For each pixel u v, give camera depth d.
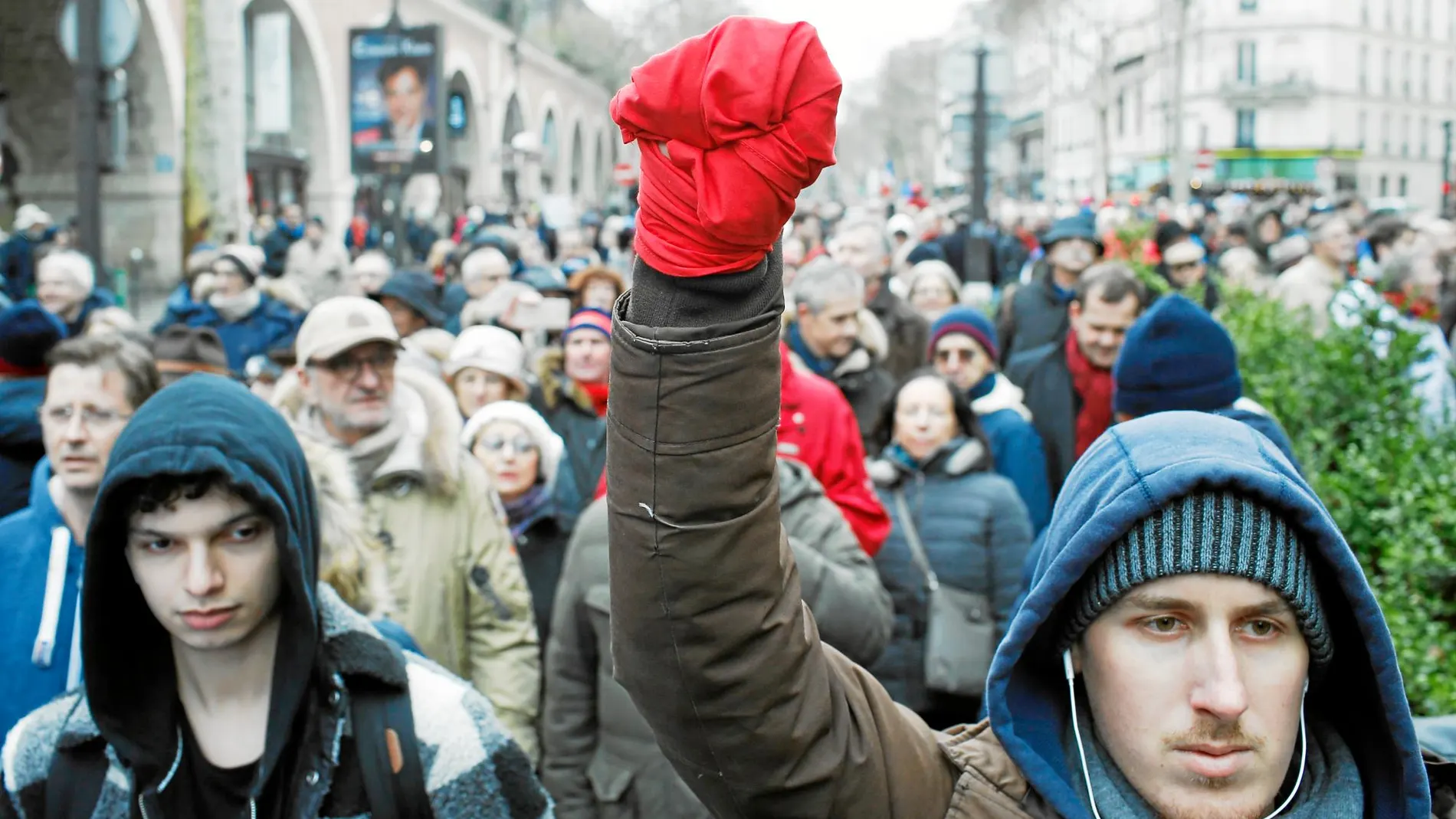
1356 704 1.57
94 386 3.01
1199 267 9.42
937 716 4.21
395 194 21.64
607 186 77.88
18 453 4.29
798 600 1.43
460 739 2.12
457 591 3.56
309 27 32.34
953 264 15.23
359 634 2.14
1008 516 4.19
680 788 3.27
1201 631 1.46
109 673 2.08
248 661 2.14
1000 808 1.53
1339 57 62.56
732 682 1.37
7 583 2.88
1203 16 60.69
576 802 3.37
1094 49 66.44
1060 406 5.54
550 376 5.34
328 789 2.06
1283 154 62.38
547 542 4.37
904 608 4.17
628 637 1.38
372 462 3.52
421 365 5.50
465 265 8.34
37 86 28.02
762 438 1.32
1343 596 1.51
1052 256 7.58
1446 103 70.31
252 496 2.03
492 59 48.12
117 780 2.10
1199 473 1.43
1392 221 9.54
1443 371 6.46
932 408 4.27
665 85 1.22
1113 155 66.88
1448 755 1.93
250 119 32.06
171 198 27.23
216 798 2.11
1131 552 1.46
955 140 12.62
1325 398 6.18
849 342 5.30
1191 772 1.45
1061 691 1.62
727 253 1.27
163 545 2.06
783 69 1.18
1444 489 4.85
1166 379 3.50
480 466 3.72
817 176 1.23
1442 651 4.16
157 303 26.03
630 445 1.33
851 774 1.47
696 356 1.28
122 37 10.07
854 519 3.94
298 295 8.71
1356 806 1.51
